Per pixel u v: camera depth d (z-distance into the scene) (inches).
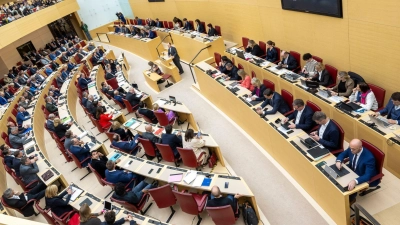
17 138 335.0
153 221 182.1
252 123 262.2
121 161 244.5
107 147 322.3
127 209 215.0
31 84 530.0
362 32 251.0
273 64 319.3
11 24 556.1
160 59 482.9
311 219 187.5
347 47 275.1
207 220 202.8
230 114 316.5
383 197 178.4
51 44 774.5
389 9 218.7
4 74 671.1
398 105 191.9
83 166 277.9
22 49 734.5
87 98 381.1
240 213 195.6
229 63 327.9
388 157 187.0
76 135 299.7
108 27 850.1
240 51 354.9
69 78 514.9
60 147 304.5
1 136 364.8
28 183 261.9
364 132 200.1
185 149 229.3
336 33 281.1
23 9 624.4
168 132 248.7
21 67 648.4
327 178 165.8
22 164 261.1
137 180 232.4
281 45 382.9
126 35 667.4
